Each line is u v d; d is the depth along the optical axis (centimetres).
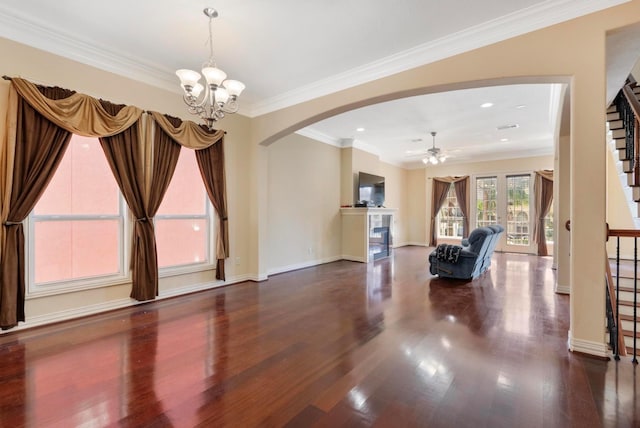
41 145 305
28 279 310
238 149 512
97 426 173
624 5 239
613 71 311
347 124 621
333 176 755
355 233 761
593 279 253
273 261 597
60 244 332
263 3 261
